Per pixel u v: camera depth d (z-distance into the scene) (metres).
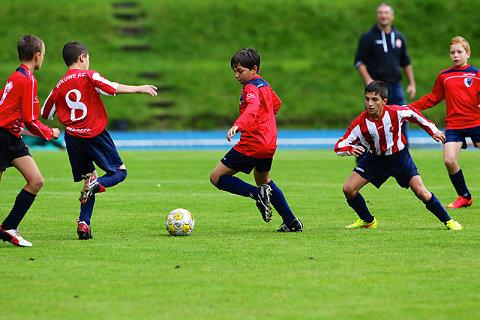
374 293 15.33
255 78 23.78
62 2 134.50
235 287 15.84
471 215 28.91
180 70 114.38
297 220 24.38
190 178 44.16
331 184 40.78
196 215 28.88
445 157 31.47
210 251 20.23
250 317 13.51
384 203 32.81
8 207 30.97
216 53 123.38
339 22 130.00
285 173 47.44
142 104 104.69
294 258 19.14
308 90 110.62
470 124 31.72
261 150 23.38
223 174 23.70
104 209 30.50
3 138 20.73
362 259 19.02
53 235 23.50
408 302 14.59
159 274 17.12
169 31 128.00
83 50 23.22
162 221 27.12
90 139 22.75
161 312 13.84
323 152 68.75
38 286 15.88
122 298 14.88
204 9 134.62
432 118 100.69
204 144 80.62
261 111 23.52
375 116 23.92
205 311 13.90
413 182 24.70
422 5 132.12
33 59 21.27
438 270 17.61
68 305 14.34
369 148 24.52
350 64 117.50
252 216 28.62
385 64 49.41
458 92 31.78
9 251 20.14
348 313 13.79
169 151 70.88
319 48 124.00
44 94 103.00
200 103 106.44
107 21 129.00
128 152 69.25
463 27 126.81
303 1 136.75
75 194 35.62
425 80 109.94
